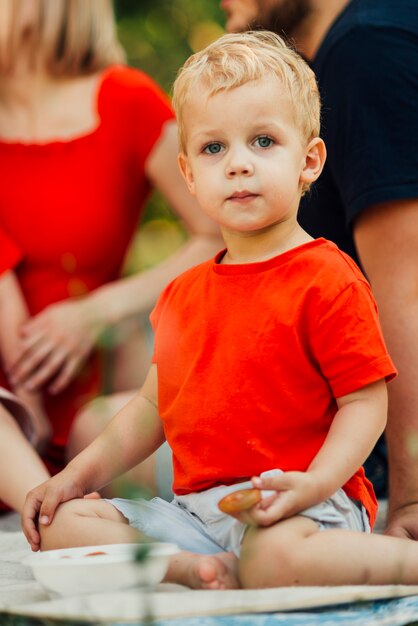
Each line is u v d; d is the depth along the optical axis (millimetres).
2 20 4984
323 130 3809
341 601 2441
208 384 2938
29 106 5062
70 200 4969
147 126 5121
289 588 2521
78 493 3072
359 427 2816
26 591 2826
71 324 4734
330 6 3996
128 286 4910
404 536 3287
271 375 2883
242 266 3020
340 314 2871
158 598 2453
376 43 3707
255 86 3012
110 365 4730
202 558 2643
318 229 4141
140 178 5207
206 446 2920
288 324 2885
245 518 2611
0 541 3707
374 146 3639
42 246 4953
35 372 4762
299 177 3102
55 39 5035
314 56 3934
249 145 3000
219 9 11500
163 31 11484
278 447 2875
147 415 3229
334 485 2729
